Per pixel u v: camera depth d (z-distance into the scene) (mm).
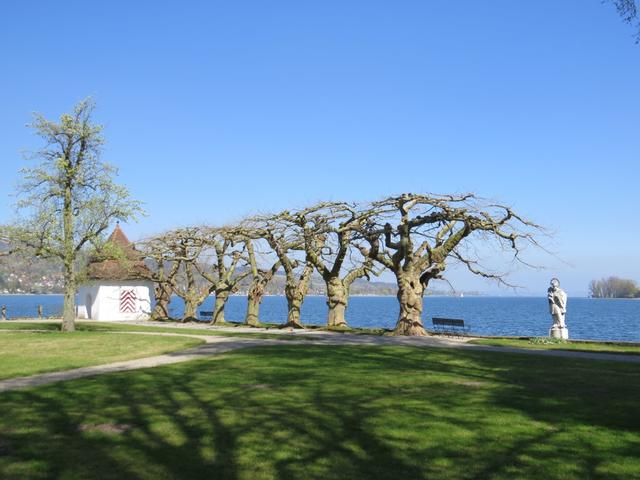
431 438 9648
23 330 34938
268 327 40188
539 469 8188
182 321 47094
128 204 33531
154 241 47625
